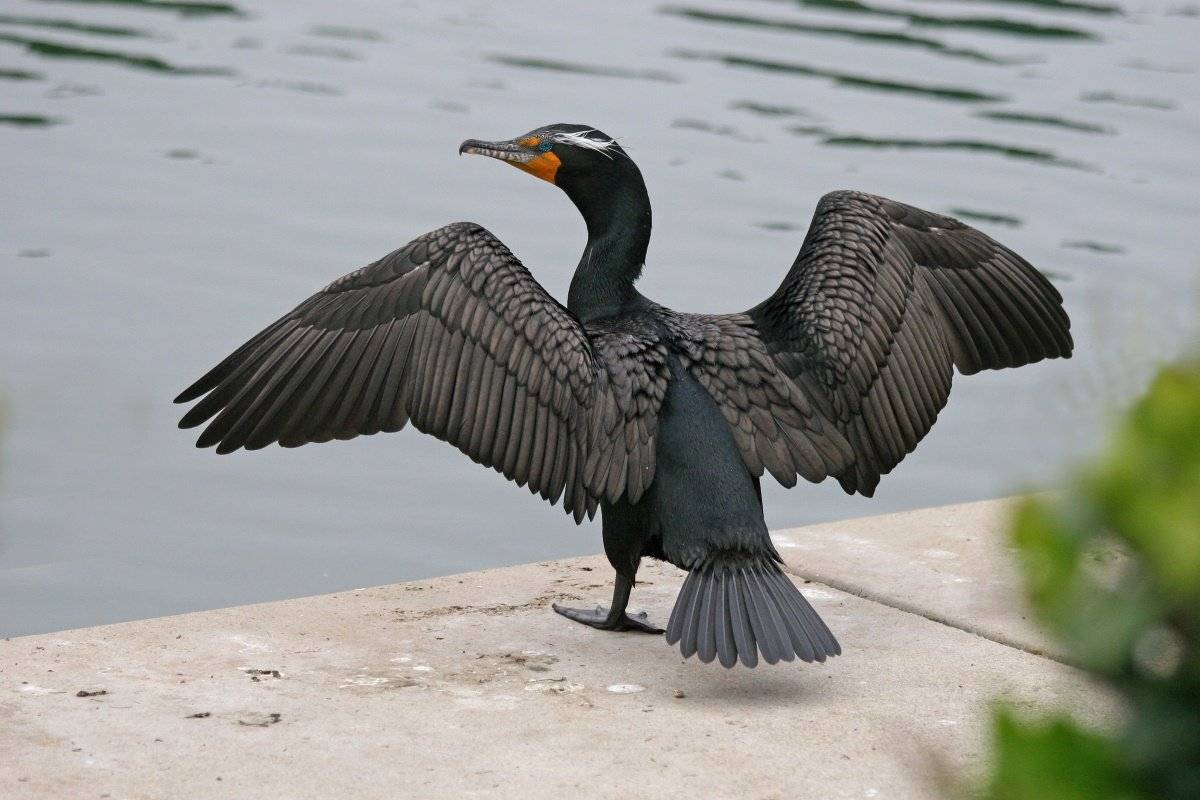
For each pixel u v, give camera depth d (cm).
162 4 2714
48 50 2430
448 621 884
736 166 2012
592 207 866
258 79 2334
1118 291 1586
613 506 804
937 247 877
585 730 736
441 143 2100
